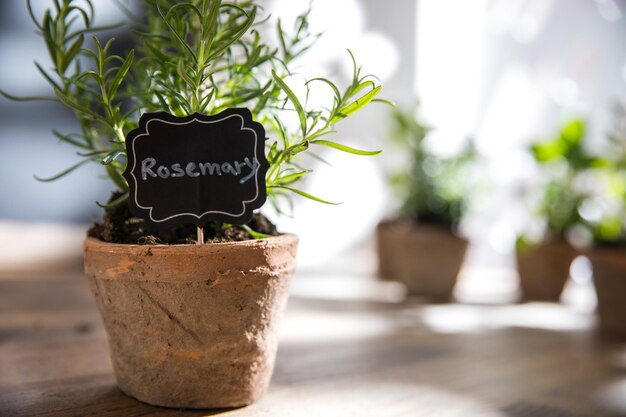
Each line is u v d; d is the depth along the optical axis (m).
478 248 2.84
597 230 1.78
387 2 2.55
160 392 0.81
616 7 2.66
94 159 0.84
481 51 2.84
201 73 0.75
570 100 2.73
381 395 0.96
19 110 2.03
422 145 2.20
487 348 1.34
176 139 0.76
